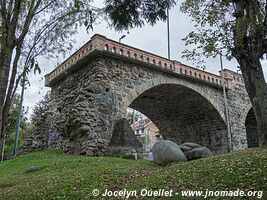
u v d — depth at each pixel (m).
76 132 14.91
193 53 10.86
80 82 17.78
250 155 8.65
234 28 9.45
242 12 9.75
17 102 29.05
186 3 10.07
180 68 20.47
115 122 15.07
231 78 25.06
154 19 8.38
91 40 16.89
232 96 24.78
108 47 16.91
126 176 8.75
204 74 22.50
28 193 7.83
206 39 9.76
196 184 6.88
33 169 11.20
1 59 6.14
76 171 9.50
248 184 6.22
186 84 20.91
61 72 19.95
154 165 11.08
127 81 17.23
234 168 7.37
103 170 9.29
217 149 24.62
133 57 17.88
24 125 32.31
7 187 9.20
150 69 18.75
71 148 15.17
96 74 16.22
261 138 10.09
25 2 6.78
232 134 23.67
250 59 10.16
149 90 20.00
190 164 9.07
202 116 25.22
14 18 6.29
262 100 10.15
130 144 13.95
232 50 10.06
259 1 9.58
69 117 15.05
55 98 20.64
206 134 26.05
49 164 11.70
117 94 16.47
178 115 26.66
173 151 11.20
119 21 8.11
